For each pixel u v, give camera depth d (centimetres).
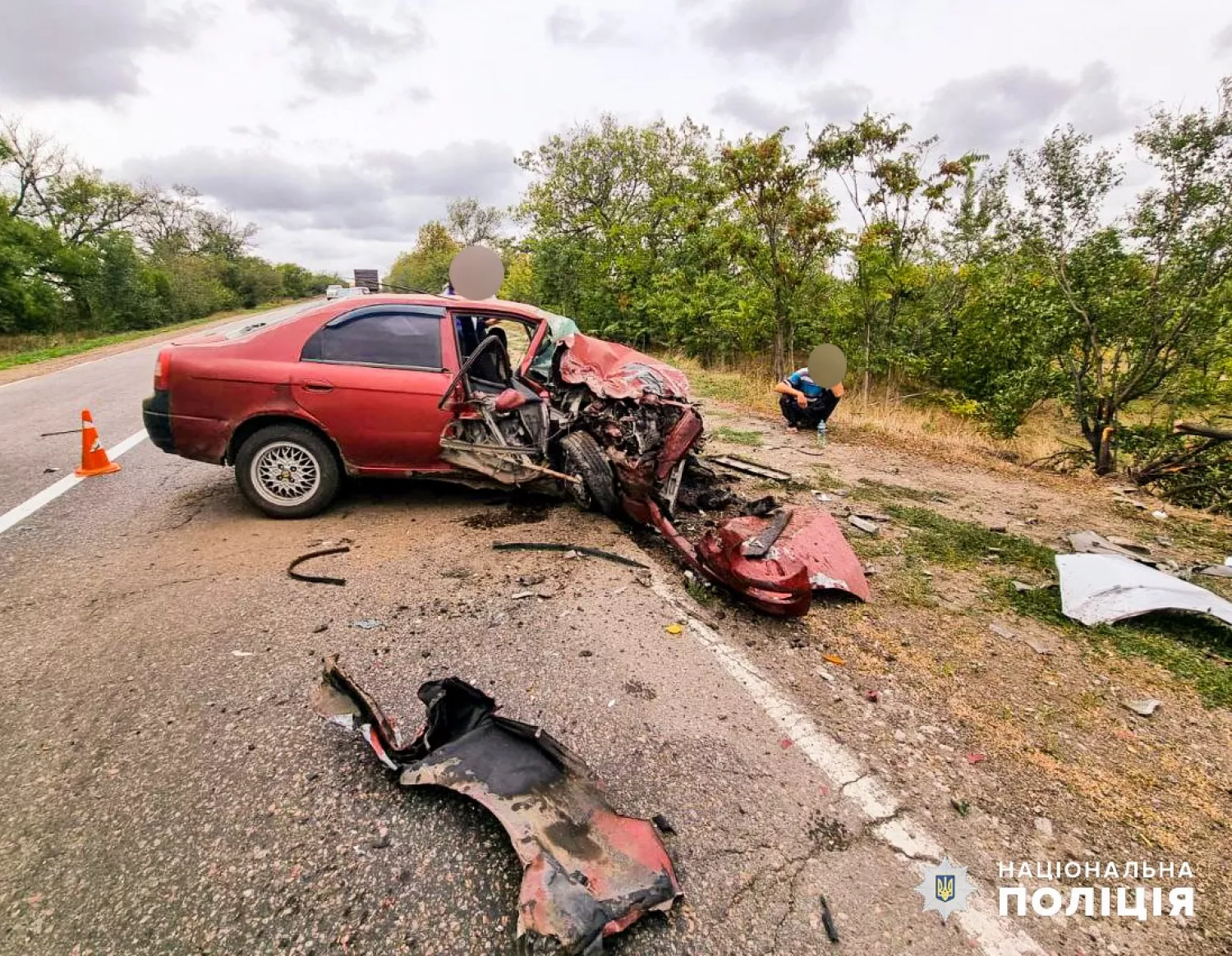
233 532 401
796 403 768
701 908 168
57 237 3089
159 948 151
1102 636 322
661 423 429
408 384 411
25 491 473
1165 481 614
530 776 186
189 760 210
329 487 422
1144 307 631
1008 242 827
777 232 1005
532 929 146
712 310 1301
